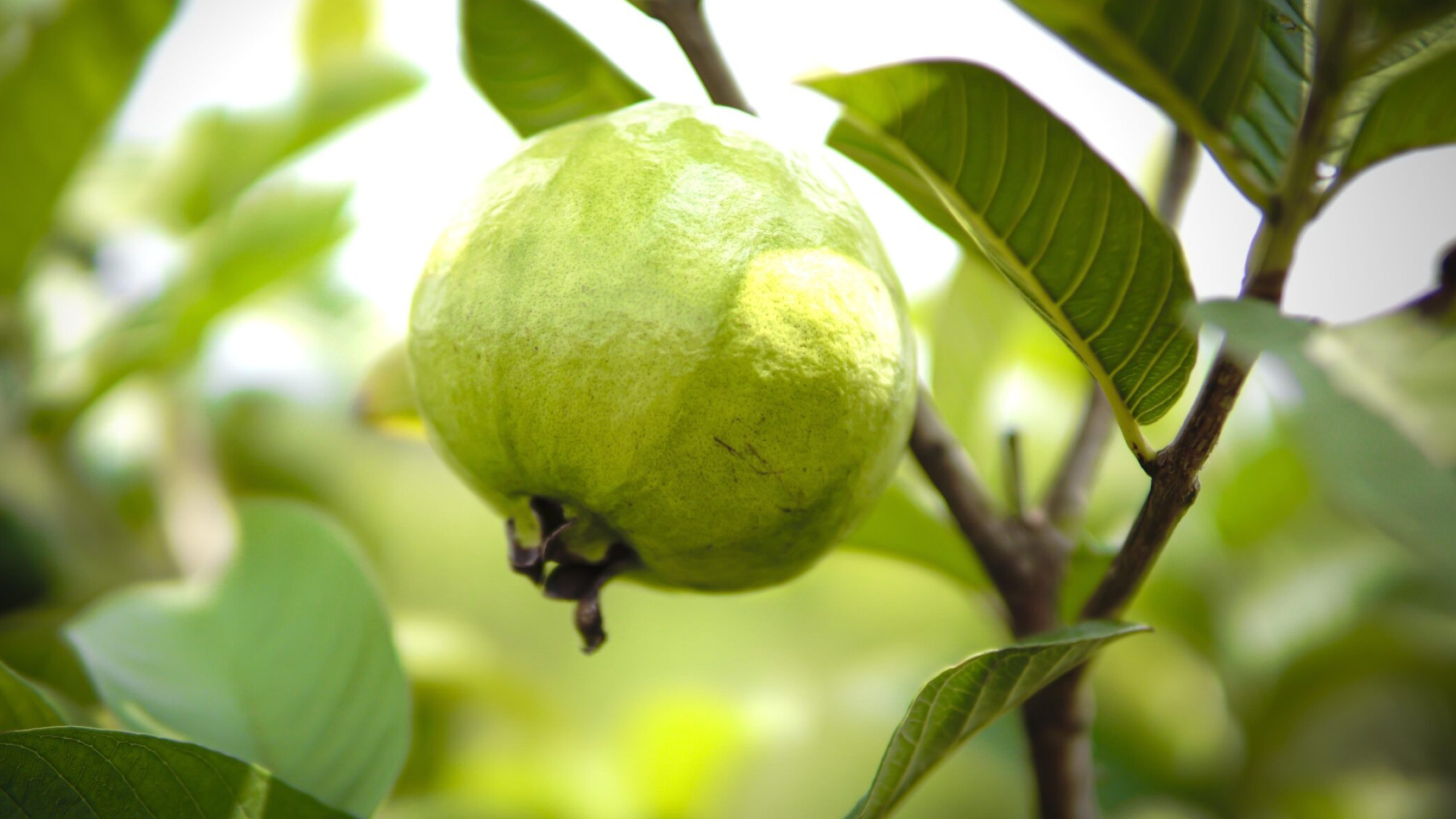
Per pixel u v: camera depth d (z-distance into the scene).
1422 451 0.43
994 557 0.53
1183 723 0.74
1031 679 0.48
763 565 0.50
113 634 0.55
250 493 0.79
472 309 0.49
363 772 0.53
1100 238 0.48
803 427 0.49
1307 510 0.74
